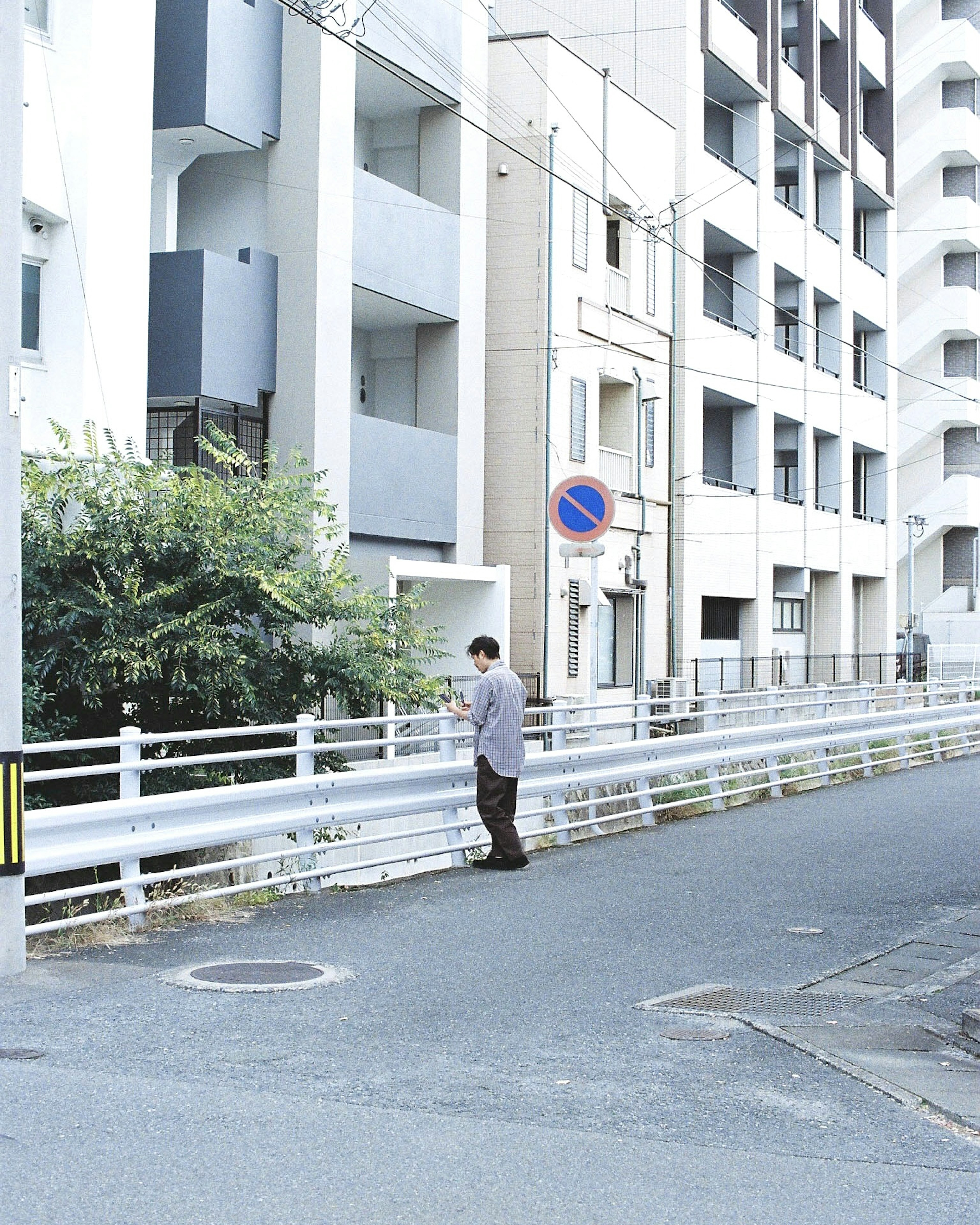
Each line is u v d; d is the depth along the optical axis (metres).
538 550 24.86
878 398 43.19
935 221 49.69
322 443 19.61
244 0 18.88
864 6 43.81
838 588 40.06
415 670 15.33
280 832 10.25
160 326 18.28
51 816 8.37
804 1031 7.20
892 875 12.06
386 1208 4.63
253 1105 5.65
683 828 14.81
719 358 32.12
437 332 23.44
